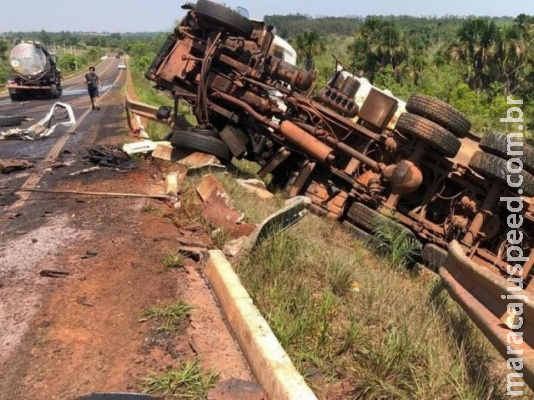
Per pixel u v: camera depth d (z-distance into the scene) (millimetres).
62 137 13414
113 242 5625
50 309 4105
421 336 3848
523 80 56594
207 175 7371
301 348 3582
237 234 5887
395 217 8320
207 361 3432
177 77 9781
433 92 46125
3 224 6312
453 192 8570
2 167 9008
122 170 9039
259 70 9531
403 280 6609
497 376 3693
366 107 8969
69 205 7086
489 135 7531
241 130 9828
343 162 9328
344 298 4539
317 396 3160
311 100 9383
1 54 79000
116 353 3514
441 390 3277
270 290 4316
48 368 3354
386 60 66938
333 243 7477
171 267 4938
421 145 8047
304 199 5957
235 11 9203
